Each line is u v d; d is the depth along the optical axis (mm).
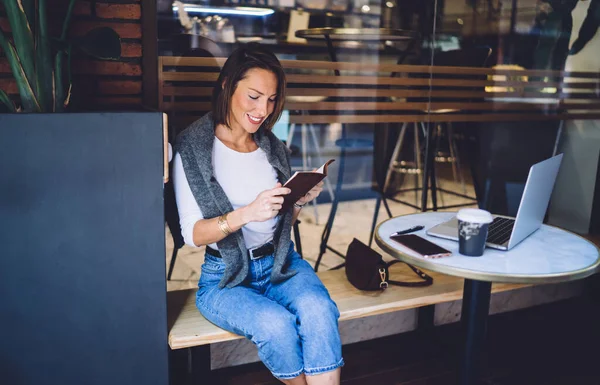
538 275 1519
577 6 3344
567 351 2562
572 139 3277
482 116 3562
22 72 1731
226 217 1638
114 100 2182
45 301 1603
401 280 2109
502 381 2297
